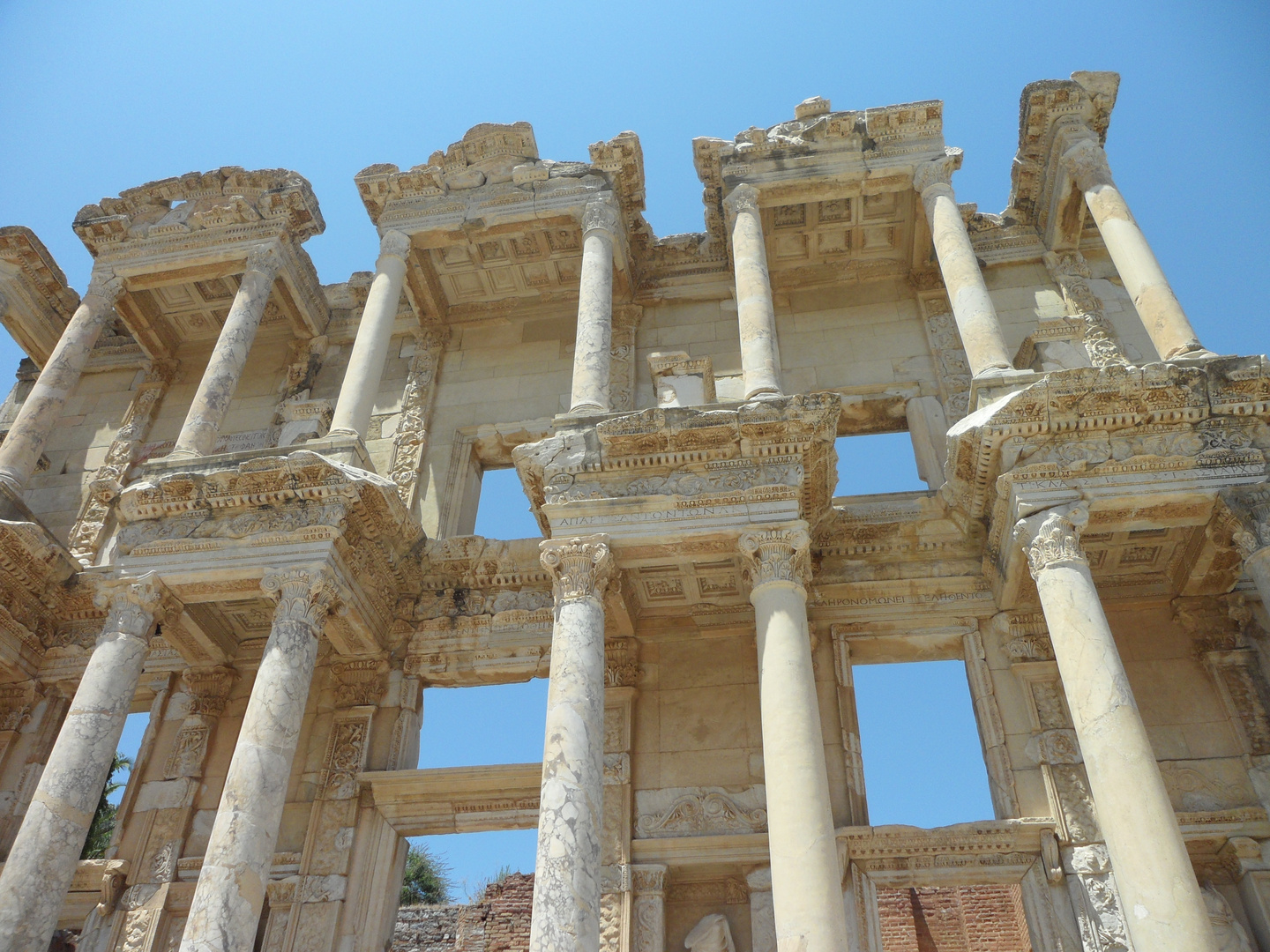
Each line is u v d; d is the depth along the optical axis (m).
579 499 15.57
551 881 11.92
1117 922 14.11
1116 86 21.55
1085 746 12.51
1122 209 18.92
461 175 22.73
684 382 18.55
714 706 17.36
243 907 12.75
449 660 18.25
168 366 25.23
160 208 24.17
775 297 23.34
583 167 22.19
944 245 19.22
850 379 21.62
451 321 24.53
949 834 15.04
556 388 22.88
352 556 16.81
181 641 18.34
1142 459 14.57
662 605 18.30
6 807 18.06
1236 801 15.17
